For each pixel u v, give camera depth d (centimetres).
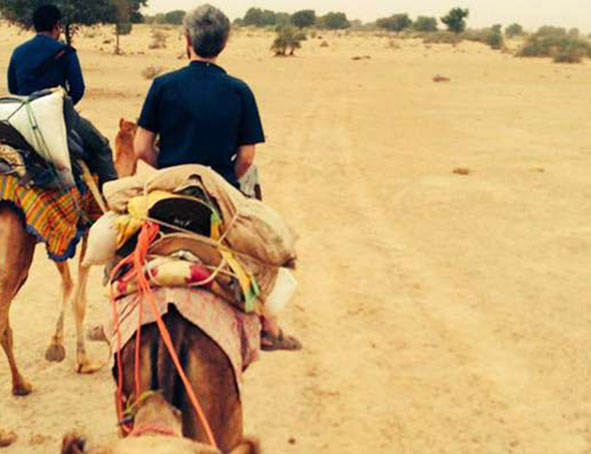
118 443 318
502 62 6556
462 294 1024
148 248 453
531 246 1224
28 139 628
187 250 450
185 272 426
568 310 978
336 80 4256
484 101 3269
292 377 804
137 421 358
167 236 455
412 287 1047
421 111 2880
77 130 670
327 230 1294
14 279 640
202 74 514
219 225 464
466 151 2025
